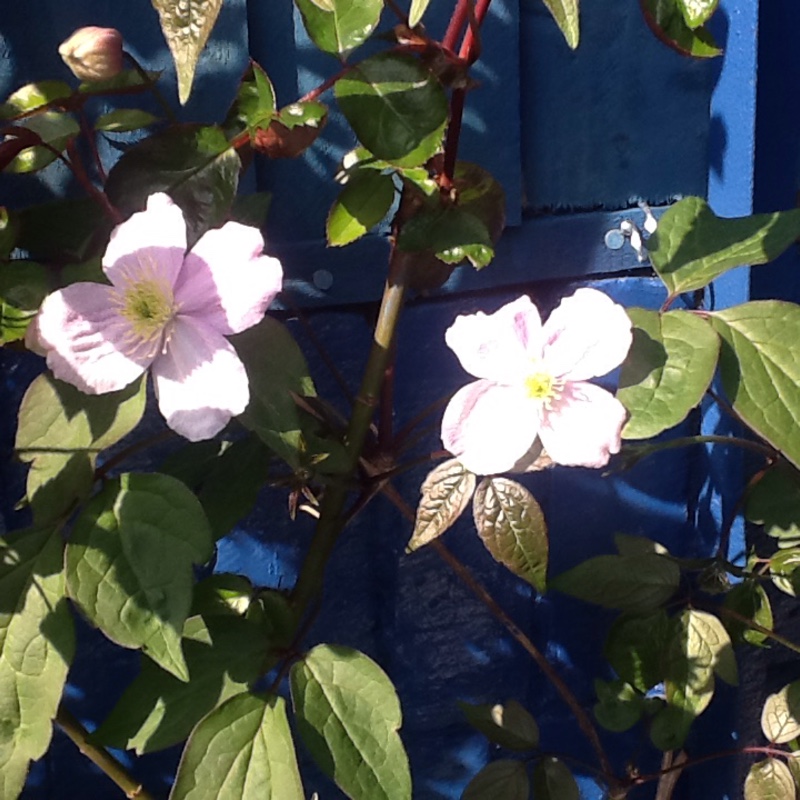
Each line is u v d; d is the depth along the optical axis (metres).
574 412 0.30
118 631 0.27
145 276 0.27
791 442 0.29
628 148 0.40
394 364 0.37
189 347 0.28
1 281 0.30
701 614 0.40
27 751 0.27
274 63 0.35
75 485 0.28
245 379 0.27
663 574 0.39
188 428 0.27
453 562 0.39
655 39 0.39
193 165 0.30
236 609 0.32
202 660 0.30
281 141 0.30
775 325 0.31
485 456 0.30
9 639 0.27
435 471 0.32
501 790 0.40
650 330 0.31
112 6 0.33
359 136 0.28
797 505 0.39
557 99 0.39
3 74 0.33
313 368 0.39
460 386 0.40
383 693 0.30
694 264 0.33
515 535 0.32
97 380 0.27
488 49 0.37
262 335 0.29
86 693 0.40
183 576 0.27
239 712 0.29
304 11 0.29
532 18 0.37
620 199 0.40
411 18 0.26
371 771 0.29
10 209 0.34
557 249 0.40
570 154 0.39
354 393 0.39
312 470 0.31
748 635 0.40
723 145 0.40
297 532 0.40
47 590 0.28
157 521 0.27
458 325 0.30
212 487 0.34
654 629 0.40
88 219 0.32
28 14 0.33
